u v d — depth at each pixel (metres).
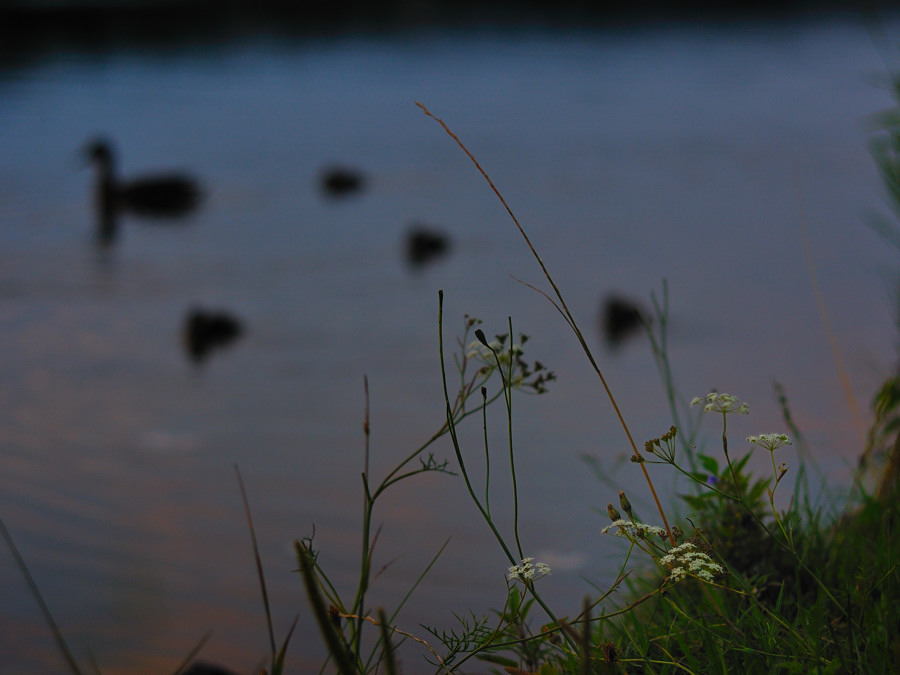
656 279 15.85
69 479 8.68
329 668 5.12
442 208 22.11
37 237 19.19
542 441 9.09
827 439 7.29
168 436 9.73
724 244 18.12
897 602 2.14
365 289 15.81
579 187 23.83
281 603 6.14
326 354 12.59
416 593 6.00
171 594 6.21
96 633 5.64
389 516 7.59
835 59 49.28
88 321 14.20
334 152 29.09
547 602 4.79
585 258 17.47
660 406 10.02
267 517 7.79
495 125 33.03
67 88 38.62
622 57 50.75
